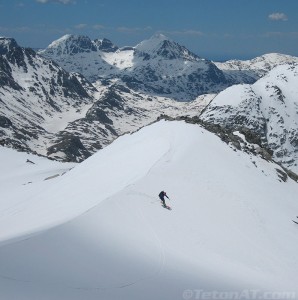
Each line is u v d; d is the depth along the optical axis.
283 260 38.88
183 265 29.83
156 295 24.27
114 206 38.59
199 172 55.47
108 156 75.94
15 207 67.44
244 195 54.19
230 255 36.12
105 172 62.03
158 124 84.62
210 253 35.25
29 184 97.69
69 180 70.12
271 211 53.03
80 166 84.62
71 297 22.53
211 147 67.81
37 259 26.53
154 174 50.16
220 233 40.56
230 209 47.50
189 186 49.84
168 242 34.62
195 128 74.31
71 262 26.84
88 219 34.56
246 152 77.06
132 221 36.94
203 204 46.44
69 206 47.75
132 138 83.81
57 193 62.28
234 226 43.25
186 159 58.25
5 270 24.44
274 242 43.09
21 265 25.36
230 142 76.75
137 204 40.69
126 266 27.58
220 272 30.73
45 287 23.19
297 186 77.56
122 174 55.97
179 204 44.12
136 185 45.12
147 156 61.06
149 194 44.16
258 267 35.50
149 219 38.34
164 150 60.69
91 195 49.75
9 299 21.55
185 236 37.22
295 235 48.38
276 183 70.06
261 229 45.69
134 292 24.17
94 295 23.11
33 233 31.62
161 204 42.50
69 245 29.52
